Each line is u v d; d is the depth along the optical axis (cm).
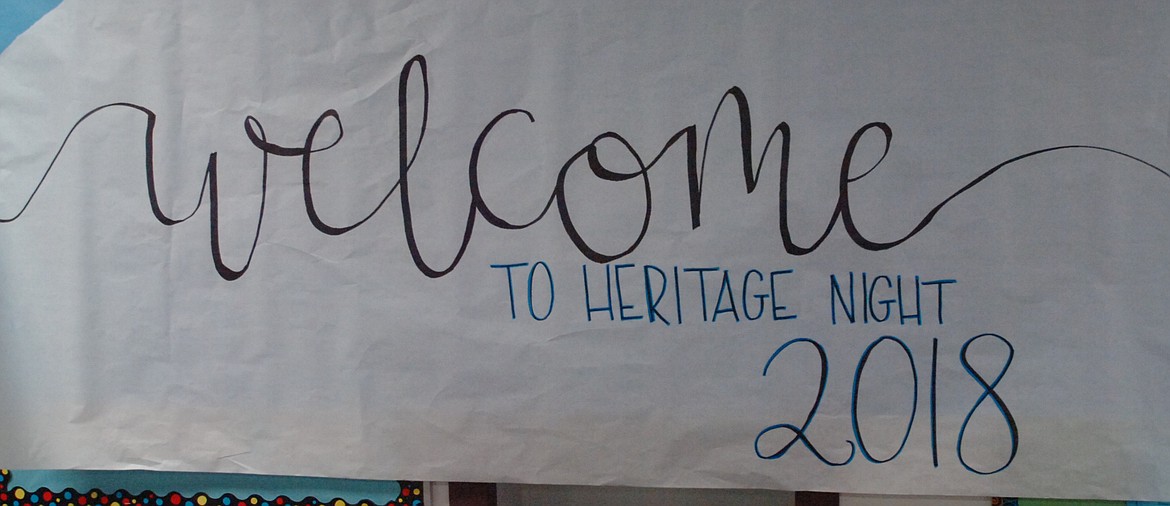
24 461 102
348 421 98
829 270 91
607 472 95
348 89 96
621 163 93
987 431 91
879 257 91
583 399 95
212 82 98
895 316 91
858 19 90
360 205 96
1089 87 88
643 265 93
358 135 96
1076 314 89
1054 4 88
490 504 101
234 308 98
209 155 98
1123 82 87
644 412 94
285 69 97
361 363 97
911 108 90
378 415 97
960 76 89
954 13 89
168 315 99
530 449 96
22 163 100
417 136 95
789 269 92
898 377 91
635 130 92
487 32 94
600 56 93
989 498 97
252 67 97
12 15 100
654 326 94
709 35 91
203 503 103
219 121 98
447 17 94
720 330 93
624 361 94
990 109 89
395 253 96
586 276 94
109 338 100
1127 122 87
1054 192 89
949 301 90
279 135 97
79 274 100
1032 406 90
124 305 100
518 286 95
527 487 112
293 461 99
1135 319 88
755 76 91
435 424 97
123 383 100
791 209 91
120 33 98
